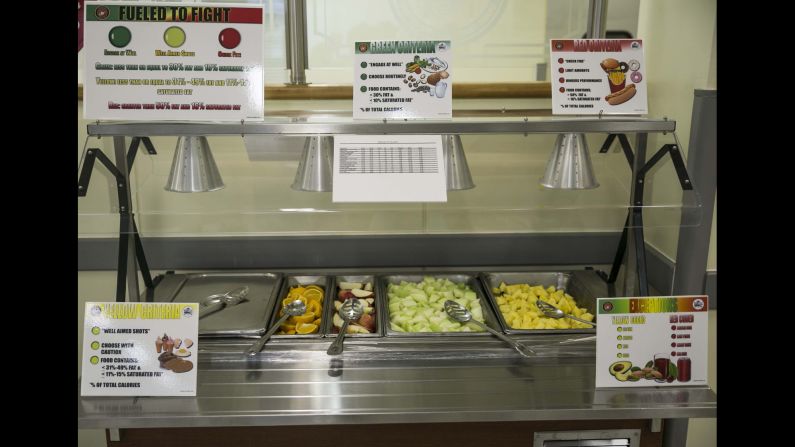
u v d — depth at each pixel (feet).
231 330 4.62
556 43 4.34
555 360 4.52
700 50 4.77
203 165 4.29
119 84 4.02
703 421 5.39
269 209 4.55
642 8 5.82
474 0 5.26
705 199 4.85
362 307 4.96
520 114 4.58
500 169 4.67
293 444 4.28
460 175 4.31
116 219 4.40
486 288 5.35
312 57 5.19
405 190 4.09
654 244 5.73
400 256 5.81
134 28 4.02
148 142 4.44
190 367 4.04
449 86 4.25
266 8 4.84
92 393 4.05
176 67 4.04
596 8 4.47
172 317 4.04
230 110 4.09
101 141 4.30
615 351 4.17
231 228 4.58
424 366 4.43
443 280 5.53
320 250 5.75
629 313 4.16
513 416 3.96
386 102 4.24
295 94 4.92
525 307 5.09
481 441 4.32
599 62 4.33
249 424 3.88
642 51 4.36
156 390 4.04
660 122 4.40
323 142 4.24
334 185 4.07
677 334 4.19
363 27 5.23
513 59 5.40
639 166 4.62
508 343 4.56
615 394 4.15
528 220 4.71
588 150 4.53
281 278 5.47
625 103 4.33
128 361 4.04
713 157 4.78
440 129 4.25
